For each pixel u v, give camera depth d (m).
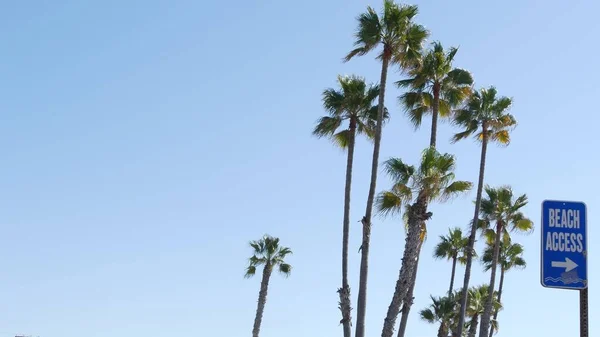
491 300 48.84
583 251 10.51
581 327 10.34
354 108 35.22
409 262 31.72
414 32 32.88
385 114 35.38
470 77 36.78
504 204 49.09
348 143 35.44
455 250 57.72
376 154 32.34
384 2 32.97
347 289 33.06
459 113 43.34
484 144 43.12
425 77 36.62
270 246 60.53
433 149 32.53
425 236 32.97
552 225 10.60
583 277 10.42
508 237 50.19
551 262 10.52
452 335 57.62
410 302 34.06
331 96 35.66
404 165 32.69
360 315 31.33
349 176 34.56
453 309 56.91
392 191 32.53
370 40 32.81
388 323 31.27
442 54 36.66
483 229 49.59
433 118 36.31
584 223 10.59
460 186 32.56
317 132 35.78
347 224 33.94
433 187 31.78
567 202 10.66
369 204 32.19
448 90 36.97
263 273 60.00
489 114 42.88
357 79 35.47
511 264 59.88
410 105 37.62
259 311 59.41
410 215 32.09
